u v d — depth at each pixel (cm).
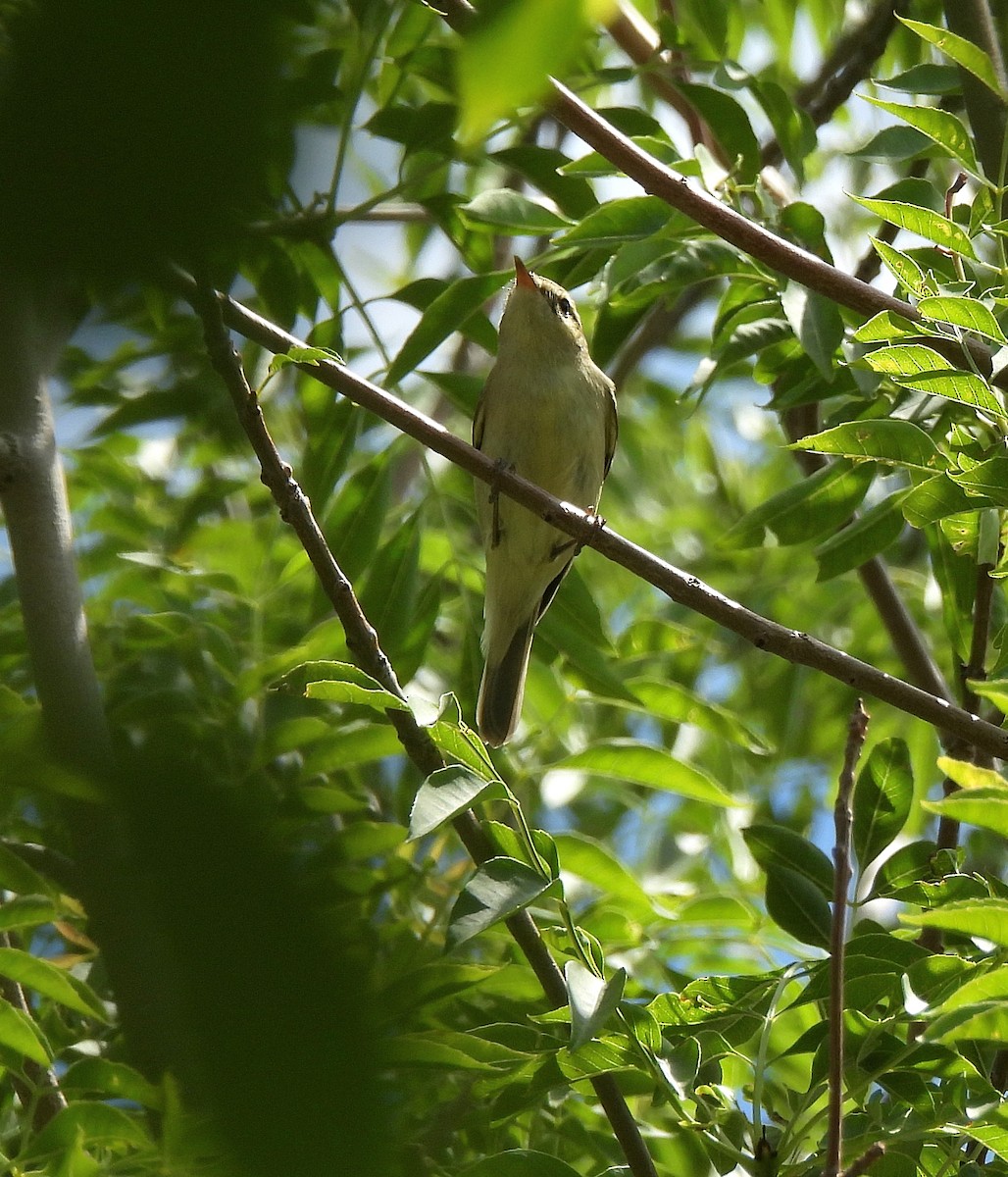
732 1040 637
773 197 945
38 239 168
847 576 1320
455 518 1088
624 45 1020
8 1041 543
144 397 754
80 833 202
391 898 818
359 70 638
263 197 190
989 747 623
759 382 915
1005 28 917
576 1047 476
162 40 164
